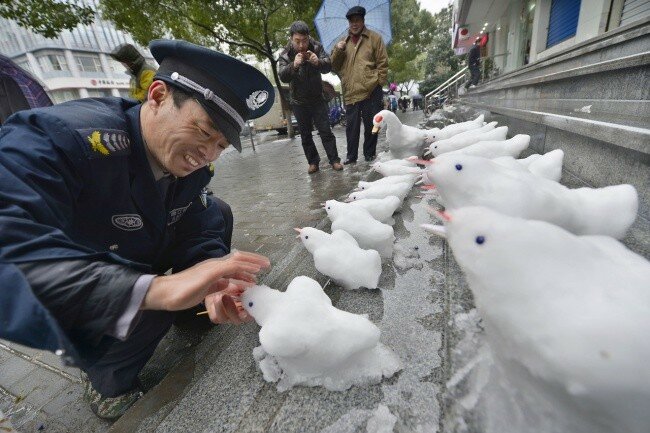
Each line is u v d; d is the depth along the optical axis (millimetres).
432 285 1524
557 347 562
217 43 14109
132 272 911
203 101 1180
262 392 1146
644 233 1450
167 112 1223
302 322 1047
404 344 1203
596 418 571
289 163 7234
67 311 814
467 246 696
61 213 1068
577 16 7035
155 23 11266
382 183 2482
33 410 1569
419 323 1294
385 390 1040
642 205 1627
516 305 623
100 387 1433
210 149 1281
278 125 19203
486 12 13961
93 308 839
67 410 1535
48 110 1166
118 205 1333
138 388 1493
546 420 682
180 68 1192
